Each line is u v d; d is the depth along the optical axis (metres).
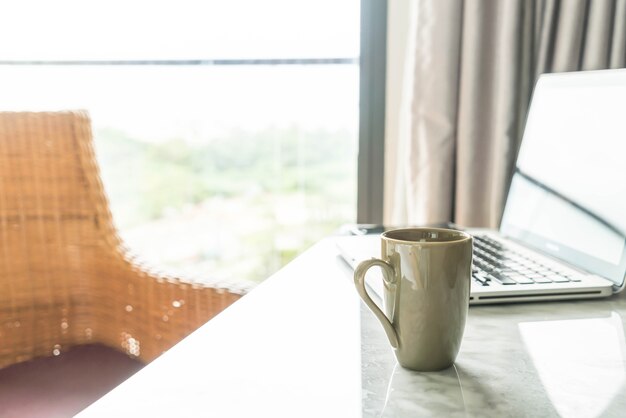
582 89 0.92
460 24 1.23
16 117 1.19
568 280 0.76
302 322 0.65
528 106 1.25
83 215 1.22
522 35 1.22
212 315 1.01
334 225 1.75
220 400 0.47
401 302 0.51
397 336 0.52
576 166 0.89
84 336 1.22
